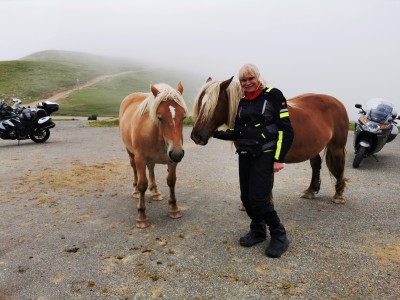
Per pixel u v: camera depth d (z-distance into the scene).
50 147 10.38
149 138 3.88
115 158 8.42
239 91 3.57
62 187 5.85
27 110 10.83
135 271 3.06
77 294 2.73
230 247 3.50
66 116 40.47
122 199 5.19
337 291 2.69
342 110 4.55
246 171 3.29
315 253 3.32
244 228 3.99
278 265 3.11
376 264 3.09
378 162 7.72
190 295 2.68
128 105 5.01
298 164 7.52
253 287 2.77
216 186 5.81
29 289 2.81
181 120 3.57
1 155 8.98
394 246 3.46
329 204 4.78
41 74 88.88
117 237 3.80
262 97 3.11
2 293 2.76
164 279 2.91
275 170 3.05
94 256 3.36
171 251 3.41
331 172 4.75
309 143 4.07
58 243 3.67
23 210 4.72
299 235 3.74
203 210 4.62
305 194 5.06
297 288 2.74
